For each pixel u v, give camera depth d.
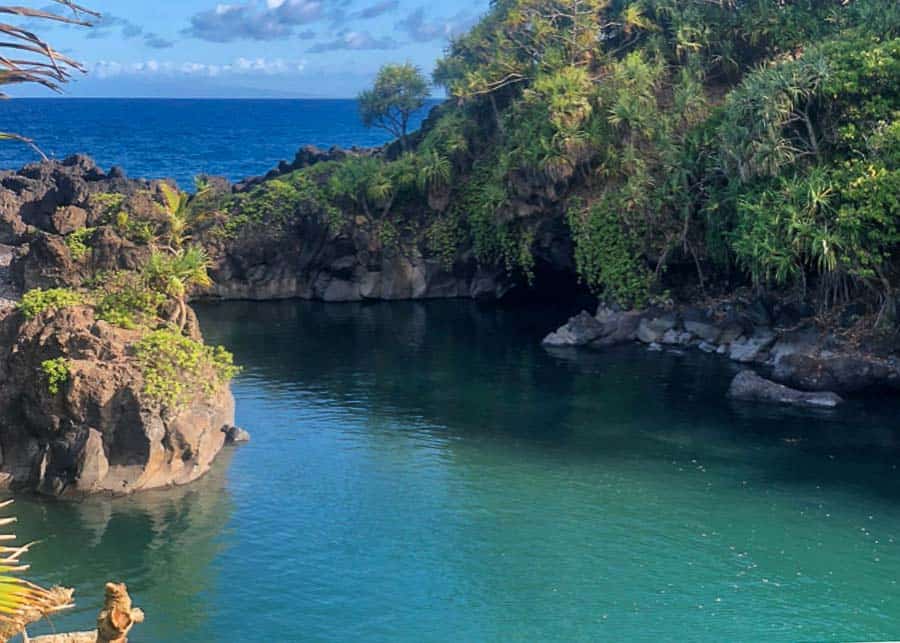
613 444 52.00
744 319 70.94
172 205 74.81
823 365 60.25
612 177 80.81
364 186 97.62
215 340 78.12
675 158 75.25
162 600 34.53
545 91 83.75
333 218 96.31
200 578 36.31
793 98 64.38
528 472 48.00
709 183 74.81
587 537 40.31
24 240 104.50
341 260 97.94
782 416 56.22
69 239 86.19
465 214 95.44
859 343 61.88
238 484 46.25
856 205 61.22
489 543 39.84
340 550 39.06
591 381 64.69
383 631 32.41
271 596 35.03
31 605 7.07
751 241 63.28
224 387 53.31
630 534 40.56
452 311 91.50
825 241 59.03
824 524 41.25
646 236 76.38
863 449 50.47
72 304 49.75
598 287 91.75
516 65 94.88
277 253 97.62
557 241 88.50
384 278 97.31
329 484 46.44
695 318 74.19
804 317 67.19
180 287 55.44
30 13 5.78
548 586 35.84
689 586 35.84
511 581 36.31
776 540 39.72
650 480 46.66
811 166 64.06
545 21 94.94
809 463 48.62
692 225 75.56
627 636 32.12
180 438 45.91
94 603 34.31
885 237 59.56
